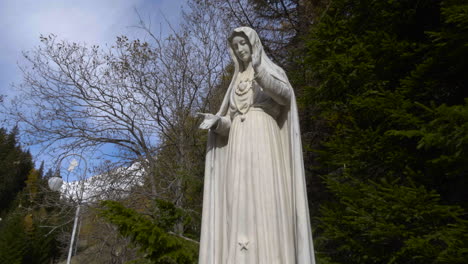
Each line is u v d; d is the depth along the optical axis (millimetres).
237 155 3455
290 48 12922
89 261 12969
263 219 3182
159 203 6965
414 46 7574
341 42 8594
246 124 3576
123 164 13461
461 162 5723
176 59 14734
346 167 7898
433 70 7012
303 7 13797
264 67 3471
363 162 7512
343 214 7250
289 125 3611
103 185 12547
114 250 12164
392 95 6727
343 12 10117
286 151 3627
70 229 16469
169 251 5648
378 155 7340
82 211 12609
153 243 5453
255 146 3438
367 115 8047
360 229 6859
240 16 14875
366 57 7898
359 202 6766
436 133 5441
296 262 3123
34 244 24141
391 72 8000
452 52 6445
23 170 36375
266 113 3664
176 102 14383
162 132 14375
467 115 5109
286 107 3729
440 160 5773
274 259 3070
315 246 8398
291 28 14023
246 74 3932
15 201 31109
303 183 3285
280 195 3332
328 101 8711
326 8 11461
